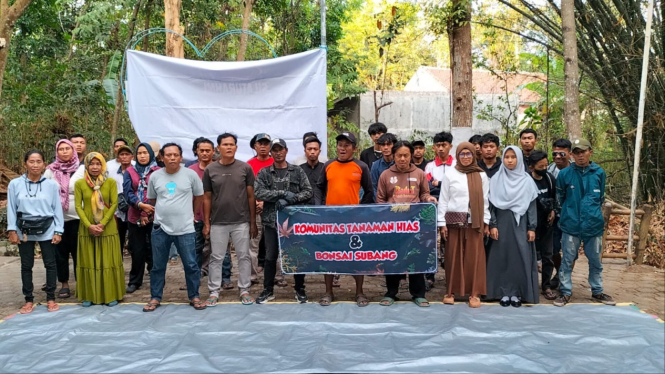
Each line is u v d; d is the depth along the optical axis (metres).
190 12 13.52
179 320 4.65
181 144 6.50
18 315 4.84
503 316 4.65
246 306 5.05
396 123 18.05
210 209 5.23
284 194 5.05
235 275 6.56
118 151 5.91
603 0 8.91
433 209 4.97
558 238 5.57
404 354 3.83
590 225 4.95
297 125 6.52
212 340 4.17
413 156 6.00
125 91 6.83
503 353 3.77
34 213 4.91
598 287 5.17
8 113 11.70
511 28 12.24
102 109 13.05
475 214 4.94
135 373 3.56
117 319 4.71
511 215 5.04
